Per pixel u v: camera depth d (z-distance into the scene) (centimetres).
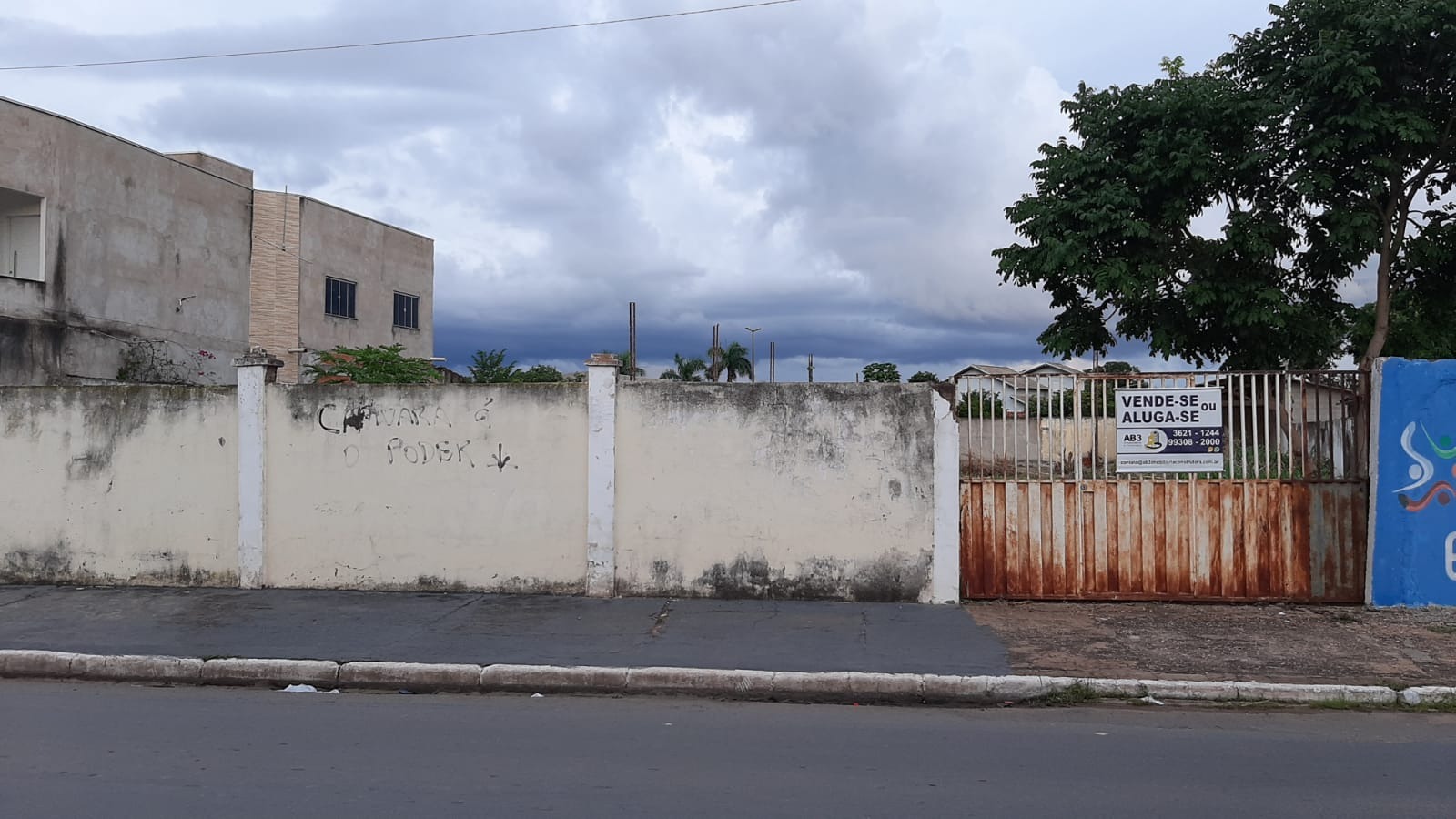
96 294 2308
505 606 1070
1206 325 1411
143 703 772
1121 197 1315
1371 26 1191
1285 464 1072
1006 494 1098
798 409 1105
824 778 588
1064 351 1441
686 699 804
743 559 1109
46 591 1142
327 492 1151
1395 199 1297
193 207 2662
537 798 545
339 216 3503
